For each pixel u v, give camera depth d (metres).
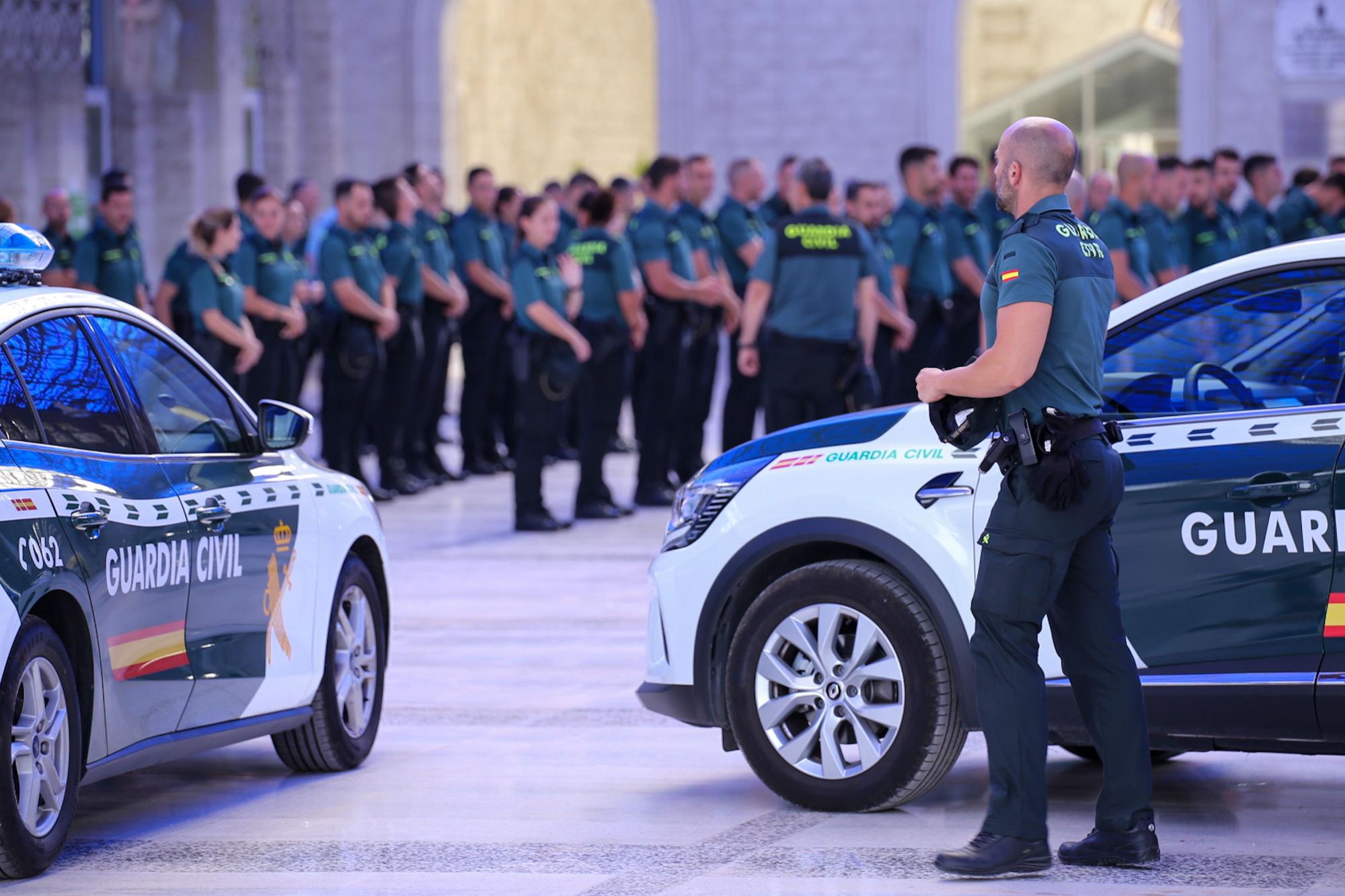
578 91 107.25
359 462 38.72
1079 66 85.06
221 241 34.19
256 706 16.56
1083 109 85.25
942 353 39.25
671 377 38.34
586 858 14.70
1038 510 13.65
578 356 35.09
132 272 35.59
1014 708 13.87
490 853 14.91
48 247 15.68
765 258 29.00
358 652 18.41
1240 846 14.80
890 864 14.40
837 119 77.00
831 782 15.91
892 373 37.91
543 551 33.06
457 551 33.25
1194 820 15.73
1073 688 14.30
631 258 36.62
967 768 17.86
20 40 56.91
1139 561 14.79
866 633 15.73
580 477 37.22
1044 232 13.79
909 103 76.69
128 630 14.74
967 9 76.50
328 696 17.70
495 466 45.75
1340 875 13.92
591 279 36.34
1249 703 14.45
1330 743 14.40
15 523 13.52
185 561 15.49
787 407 29.22
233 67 65.81
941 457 15.73
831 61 76.81
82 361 15.29
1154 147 84.62
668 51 77.06
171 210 64.94
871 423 16.39
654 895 13.64
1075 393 13.71
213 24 64.69
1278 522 14.42
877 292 31.86
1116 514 14.59
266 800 16.92
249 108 71.44
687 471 40.91
